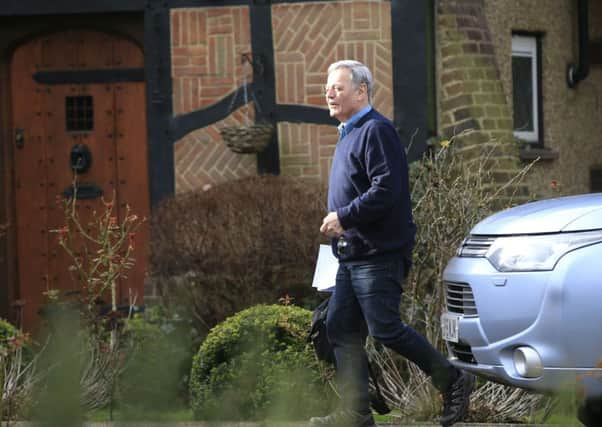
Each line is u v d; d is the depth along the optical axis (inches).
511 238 764.6
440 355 764.0
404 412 944.9
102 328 1059.9
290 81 1449.3
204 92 1466.5
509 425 869.2
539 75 1608.0
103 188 1520.7
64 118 1529.3
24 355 1010.1
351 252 760.3
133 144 1517.0
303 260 1152.8
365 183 759.7
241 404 292.2
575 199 824.9
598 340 719.1
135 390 231.9
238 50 1460.4
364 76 767.7
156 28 1472.7
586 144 1656.0
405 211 760.3
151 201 1477.6
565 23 1635.1
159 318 1149.7
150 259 1232.8
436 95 1446.9
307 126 1443.2
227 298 1174.3
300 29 1446.9
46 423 205.6
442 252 1019.9
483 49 1469.0
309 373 305.3
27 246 1531.7
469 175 1093.1
